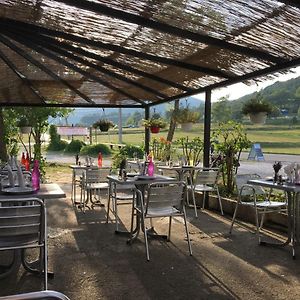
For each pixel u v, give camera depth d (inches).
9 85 259.8
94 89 270.4
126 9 124.7
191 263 136.5
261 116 207.6
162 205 145.7
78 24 147.6
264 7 111.0
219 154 259.8
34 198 105.9
